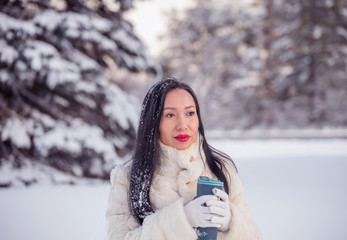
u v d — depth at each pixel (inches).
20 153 330.6
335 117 1268.5
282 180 343.3
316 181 335.9
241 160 518.6
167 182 68.0
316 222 190.7
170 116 67.6
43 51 314.7
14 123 326.6
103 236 157.5
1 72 320.2
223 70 1581.0
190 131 67.7
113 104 352.5
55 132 323.0
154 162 67.7
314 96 1274.6
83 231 169.5
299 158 539.5
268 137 1136.8
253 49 1391.5
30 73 325.7
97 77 356.5
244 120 1450.5
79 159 337.1
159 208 67.0
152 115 68.3
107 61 374.9
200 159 70.4
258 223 189.5
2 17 308.0
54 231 170.7
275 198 257.1
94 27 337.4
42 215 200.7
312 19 1238.9
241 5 1545.3
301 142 944.3
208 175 70.9
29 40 317.7
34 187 298.0
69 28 331.0
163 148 67.8
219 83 1576.0
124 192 70.4
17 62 314.7
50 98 344.8
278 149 718.5
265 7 1381.6
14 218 194.2
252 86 1396.4
